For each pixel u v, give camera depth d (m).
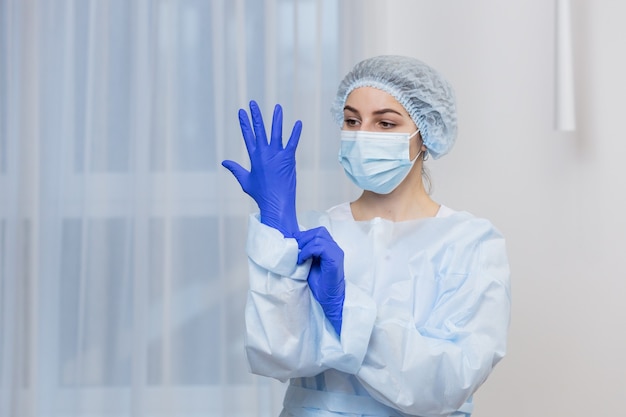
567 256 2.56
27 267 2.61
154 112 2.60
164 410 2.61
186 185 2.64
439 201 2.63
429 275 1.59
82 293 2.62
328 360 1.47
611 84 2.52
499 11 2.59
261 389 2.60
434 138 1.70
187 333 2.64
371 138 1.61
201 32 2.63
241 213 2.61
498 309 1.56
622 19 2.51
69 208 2.63
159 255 2.62
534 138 2.57
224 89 2.60
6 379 2.63
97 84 2.61
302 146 2.59
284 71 2.60
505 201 2.59
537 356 2.58
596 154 2.53
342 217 1.70
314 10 2.59
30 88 2.62
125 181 2.63
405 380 1.46
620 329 2.54
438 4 2.62
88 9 2.63
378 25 2.62
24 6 2.63
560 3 2.37
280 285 1.48
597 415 2.56
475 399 2.61
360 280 1.60
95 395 2.64
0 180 2.63
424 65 1.69
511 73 2.58
